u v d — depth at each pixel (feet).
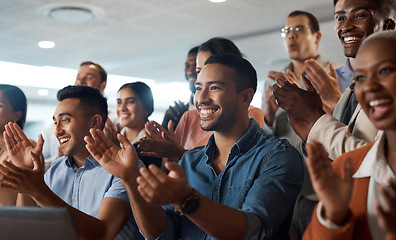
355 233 3.43
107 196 5.97
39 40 26.58
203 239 5.24
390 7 5.71
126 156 4.97
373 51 3.19
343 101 6.08
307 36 11.43
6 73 37.19
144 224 5.11
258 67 34.65
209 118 5.46
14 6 20.47
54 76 38.73
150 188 3.87
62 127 6.68
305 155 5.63
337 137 5.19
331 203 3.16
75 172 6.72
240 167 5.29
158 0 19.65
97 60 32.55
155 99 48.01
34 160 5.33
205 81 5.49
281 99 5.65
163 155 7.02
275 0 19.54
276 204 4.86
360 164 3.69
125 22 22.91
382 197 2.65
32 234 3.53
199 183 5.51
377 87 3.14
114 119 13.55
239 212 4.48
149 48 28.81
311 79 6.61
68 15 21.65
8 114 8.51
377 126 3.19
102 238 5.69
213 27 23.93
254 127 5.55
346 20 5.84
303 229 5.95
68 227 3.43
